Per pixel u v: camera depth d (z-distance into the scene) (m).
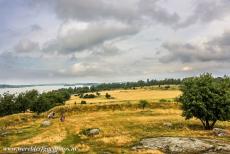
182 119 87.62
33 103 116.12
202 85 72.81
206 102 70.25
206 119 71.19
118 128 71.50
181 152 46.41
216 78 76.69
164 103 132.62
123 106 128.25
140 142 52.97
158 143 51.03
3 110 124.38
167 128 72.00
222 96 70.06
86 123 80.38
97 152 47.41
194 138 53.12
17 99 127.56
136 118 89.75
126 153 46.38
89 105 127.44
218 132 61.62
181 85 76.62
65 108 122.94
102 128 71.12
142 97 178.88
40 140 60.00
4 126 89.12
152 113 104.81
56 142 57.75
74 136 63.28
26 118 106.75
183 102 73.12
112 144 53.81
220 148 46.81
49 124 82.81
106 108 126.12
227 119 71.19
